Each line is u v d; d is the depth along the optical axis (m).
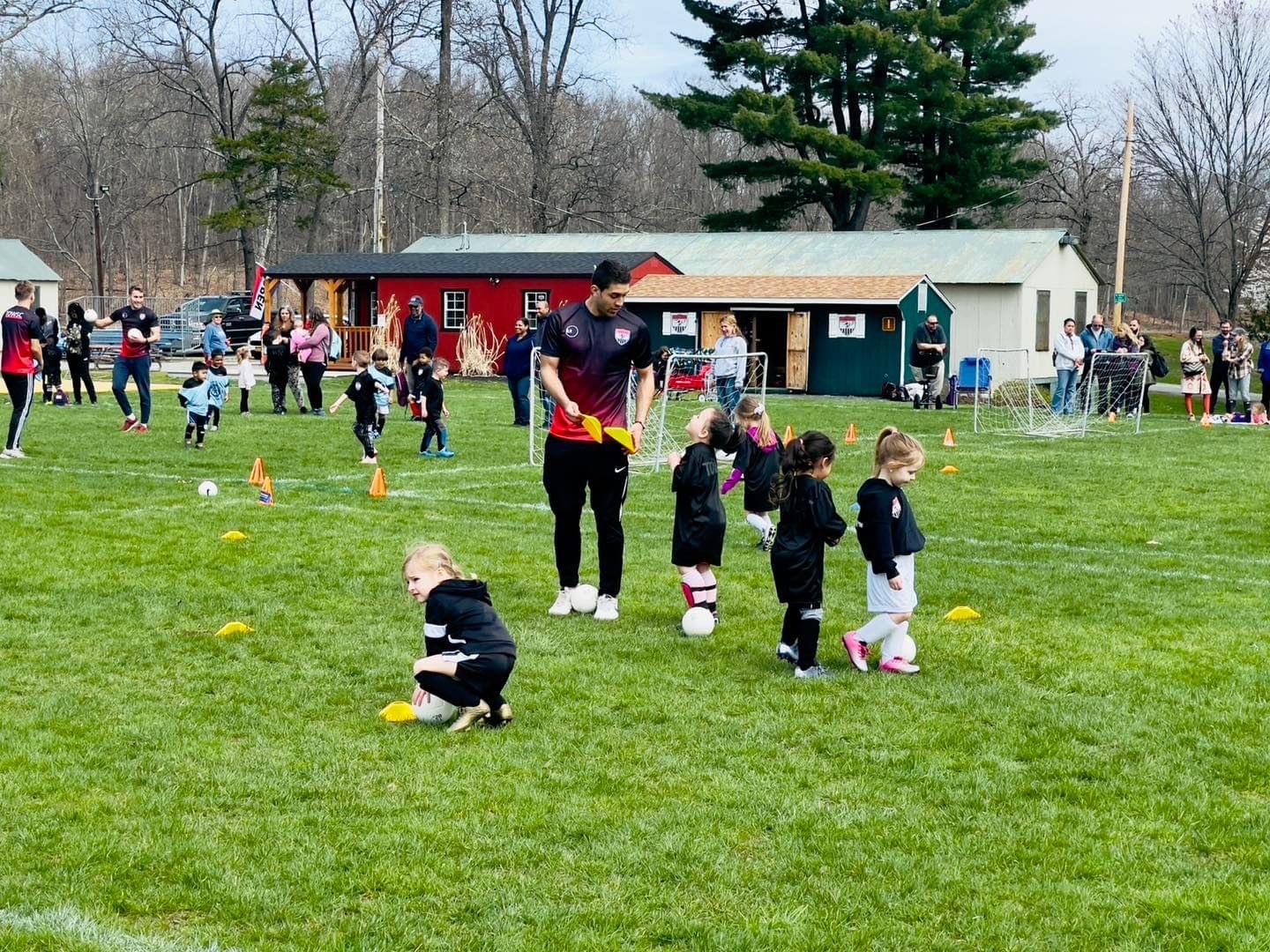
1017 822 5.24
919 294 33.41
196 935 4.25
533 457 16.52
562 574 8.69
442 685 6.15
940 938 4.30
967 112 46.28
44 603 8.54
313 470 15.38
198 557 10.04
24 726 6.16
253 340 40.75
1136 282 59.41
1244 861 4.92
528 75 54.41
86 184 65.50
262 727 6.22
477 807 5.29
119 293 71.56
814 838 5.04
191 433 17.56
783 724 6.39
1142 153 41.59
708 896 4.57
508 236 44.03
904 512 7.25
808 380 33.84
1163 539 11.73
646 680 7.11
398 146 59.16
